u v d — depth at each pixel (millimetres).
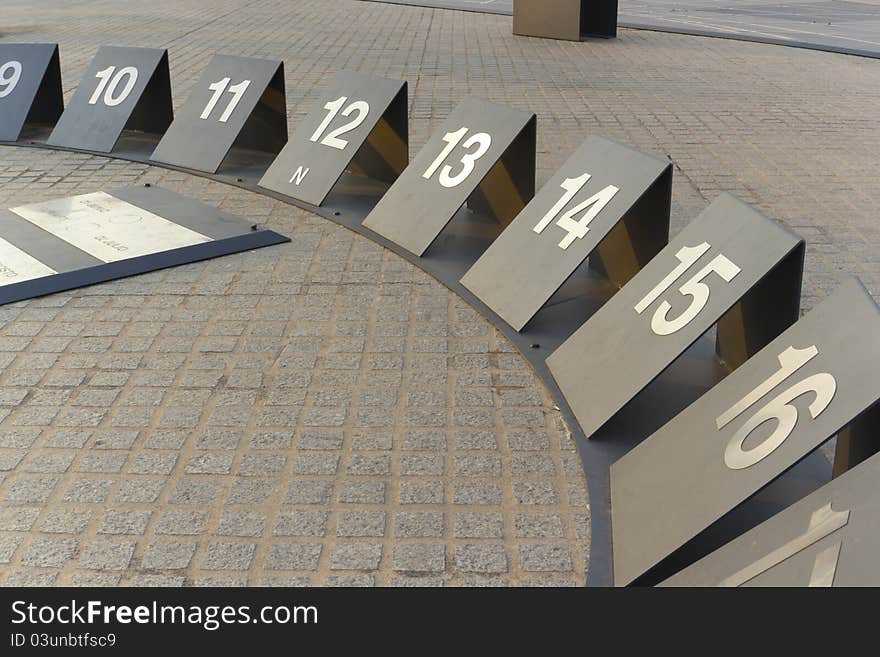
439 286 5246
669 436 3371
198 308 4930
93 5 18484
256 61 7621
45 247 5680
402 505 3344
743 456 2971
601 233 4547
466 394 4105
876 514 2359
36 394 4051
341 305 4984
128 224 6125
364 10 18922
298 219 6320
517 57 13266
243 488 3426
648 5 21578
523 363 4398
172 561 3053
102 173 7379
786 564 2510
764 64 12969
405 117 6559
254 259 5621
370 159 6992
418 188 5914
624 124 9211
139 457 3607
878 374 2748
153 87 8227
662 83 11414
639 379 3730
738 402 3188
